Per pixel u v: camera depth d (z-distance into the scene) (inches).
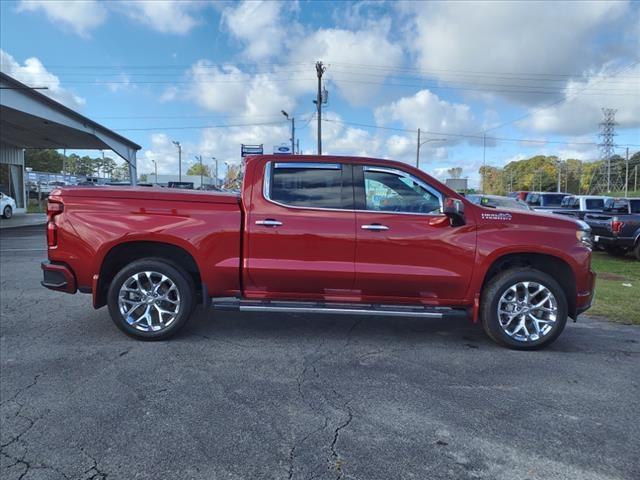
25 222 919.7
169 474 106.3
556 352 192.9
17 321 221.6
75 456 112.3
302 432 125.1
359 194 194.5
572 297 197.6
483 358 183.9
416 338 207.3
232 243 191.5
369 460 113.0
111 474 105.8
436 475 107.7
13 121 914.7
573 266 193.2
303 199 193.8
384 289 194.2
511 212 196.5
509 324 193.6
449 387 155.4
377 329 218.8
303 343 196.7
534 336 193.2
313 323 225.9
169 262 194.2
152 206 192.2
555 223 195.3
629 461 114.5
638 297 299.4
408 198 195.8
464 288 193.3
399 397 147.0
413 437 123.6
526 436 125.1
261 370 166.6
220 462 111.1
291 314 240.7
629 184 3848.4
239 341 197.3
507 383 159.6
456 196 195.0
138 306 193.9
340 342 199.2
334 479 105.6
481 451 117.6
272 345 193.5
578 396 150.3
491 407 141.5
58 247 192.9
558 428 129.6
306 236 190.1
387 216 191.9
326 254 190.9
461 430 127.6
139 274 192.9
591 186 3983.8
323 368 169.6
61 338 197.5
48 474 105.3
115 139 1240.8
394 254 190.9
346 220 190.9
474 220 192.4
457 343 201.9
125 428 125.3
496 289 190.7
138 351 183.3
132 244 195.6
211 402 140.9
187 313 195.5
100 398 142.3
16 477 104.0
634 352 195.0
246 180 194.9
